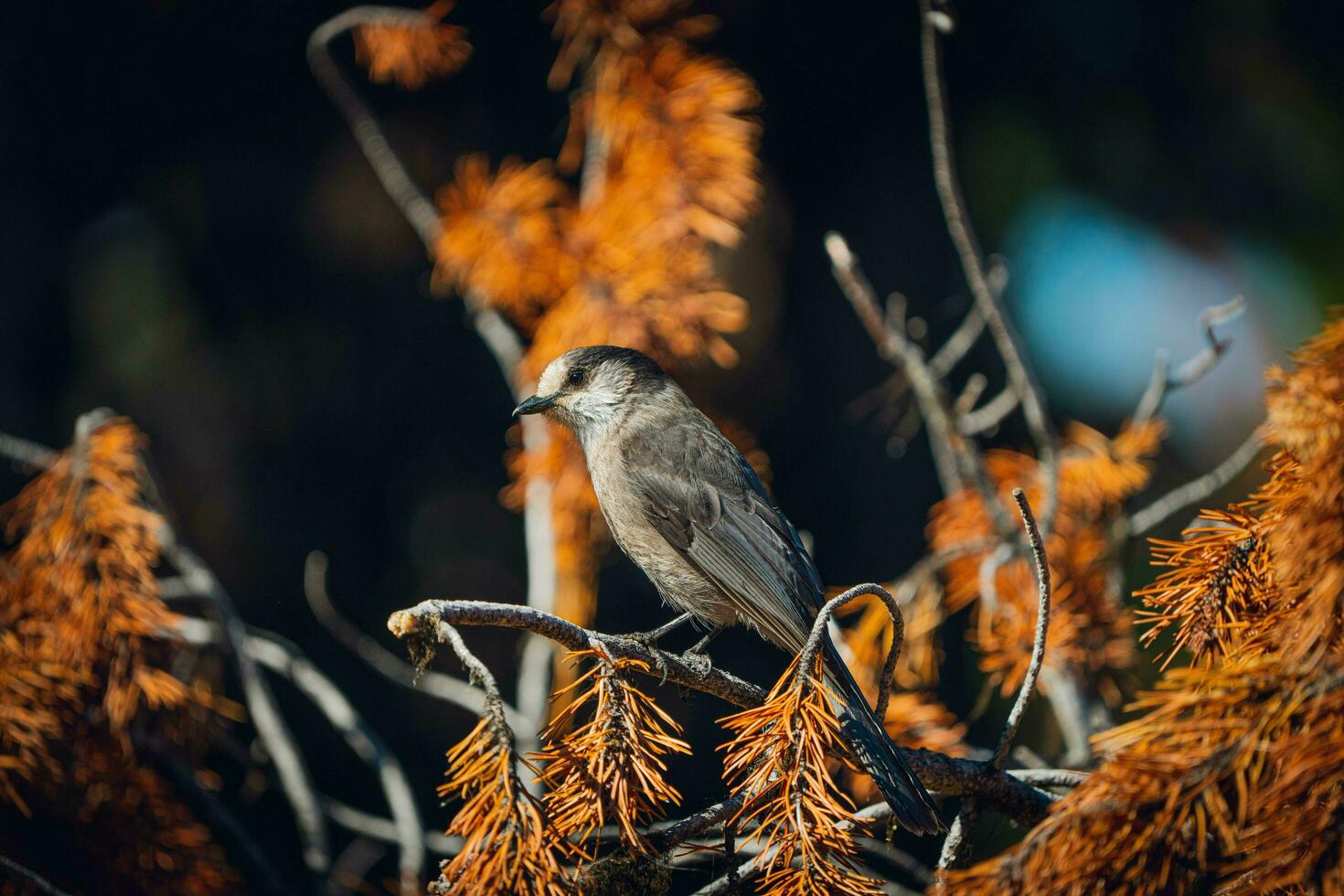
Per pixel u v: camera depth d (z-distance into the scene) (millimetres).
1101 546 6398
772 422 11367
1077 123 10867
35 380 10180
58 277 10312
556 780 4148
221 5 10398
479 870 3307
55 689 5461
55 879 5613
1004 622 5941
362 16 7883
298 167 10805
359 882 6812
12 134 10148
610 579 10875
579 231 7461
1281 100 10742
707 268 7477
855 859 4074
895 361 6582
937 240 11516
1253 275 10914
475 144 10891
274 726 6766
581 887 3684
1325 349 3279
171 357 10430
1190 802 3098
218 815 6355
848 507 11578
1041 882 3168
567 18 7531
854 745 4113
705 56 7727
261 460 10641
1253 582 3779
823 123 11578
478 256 7508
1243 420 10984
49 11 10156
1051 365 11273
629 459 6438
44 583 5605
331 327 10961
